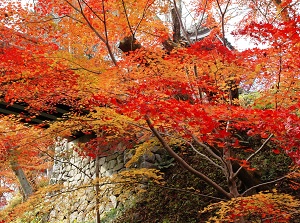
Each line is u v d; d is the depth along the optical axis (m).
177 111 3.22
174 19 5.91
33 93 4.59
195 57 3.90
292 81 3.61
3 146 5.73
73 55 4.27
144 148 6.20
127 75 3.88
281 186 6.44
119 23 4.49
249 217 4.89
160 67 3.90
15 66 4.06
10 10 4.05
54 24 4.34
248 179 5.93
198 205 7.04
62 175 13.55
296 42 3.15
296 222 4.93
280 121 3.06
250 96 8.35
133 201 8.63
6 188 16.61
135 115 3.87
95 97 3.86
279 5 5.53
